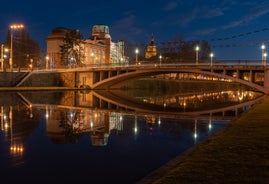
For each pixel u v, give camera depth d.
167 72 73.00
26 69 95.75
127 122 26.17
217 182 7.92
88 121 26.25
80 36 129.00
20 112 32.03
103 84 88.50
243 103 50.53
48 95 62.75
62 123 24.66
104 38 166.50
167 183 7.94
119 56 174.38
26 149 15.29
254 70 59.53
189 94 87.38
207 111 38.00
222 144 12.49
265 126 16.81
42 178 10.94
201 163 9.77
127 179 10.87
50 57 130.25
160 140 18.08
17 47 127.12
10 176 11.12
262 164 9.48
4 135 19.12
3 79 75.25
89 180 10.73
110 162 13.06
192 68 66.12
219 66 62.47
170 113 35.12
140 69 74.38
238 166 9.33
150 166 12.49
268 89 57.66
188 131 21.47
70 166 12.45
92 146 16.14
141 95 78.69
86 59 143.62
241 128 16.42
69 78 91.94
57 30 133.75
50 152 14.73
